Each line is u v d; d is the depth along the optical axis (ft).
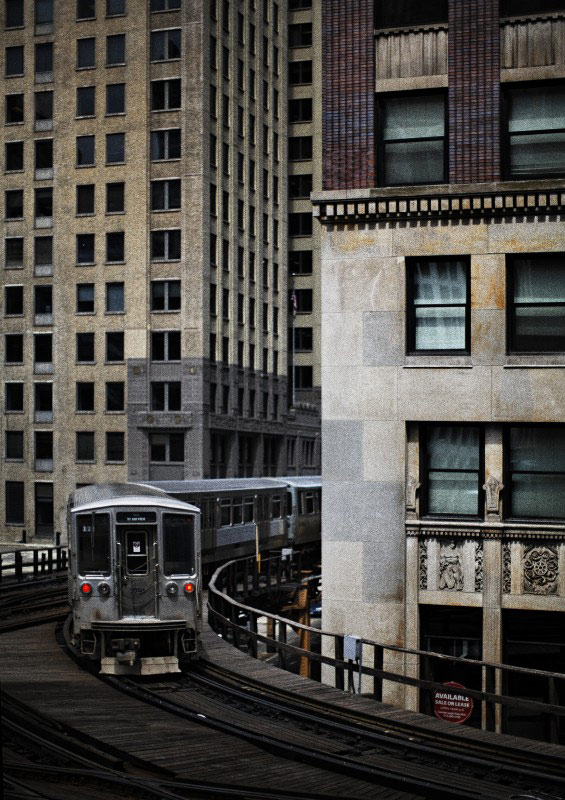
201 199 235.40
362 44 74.90
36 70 247.09
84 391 240.32
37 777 42.55
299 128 320.70
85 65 243.81
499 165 72.02
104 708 56.24
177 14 238.07
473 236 72.28
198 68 236.63
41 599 108.37
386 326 73.92
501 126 72.59
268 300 277.03
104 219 240.73
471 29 72.84
